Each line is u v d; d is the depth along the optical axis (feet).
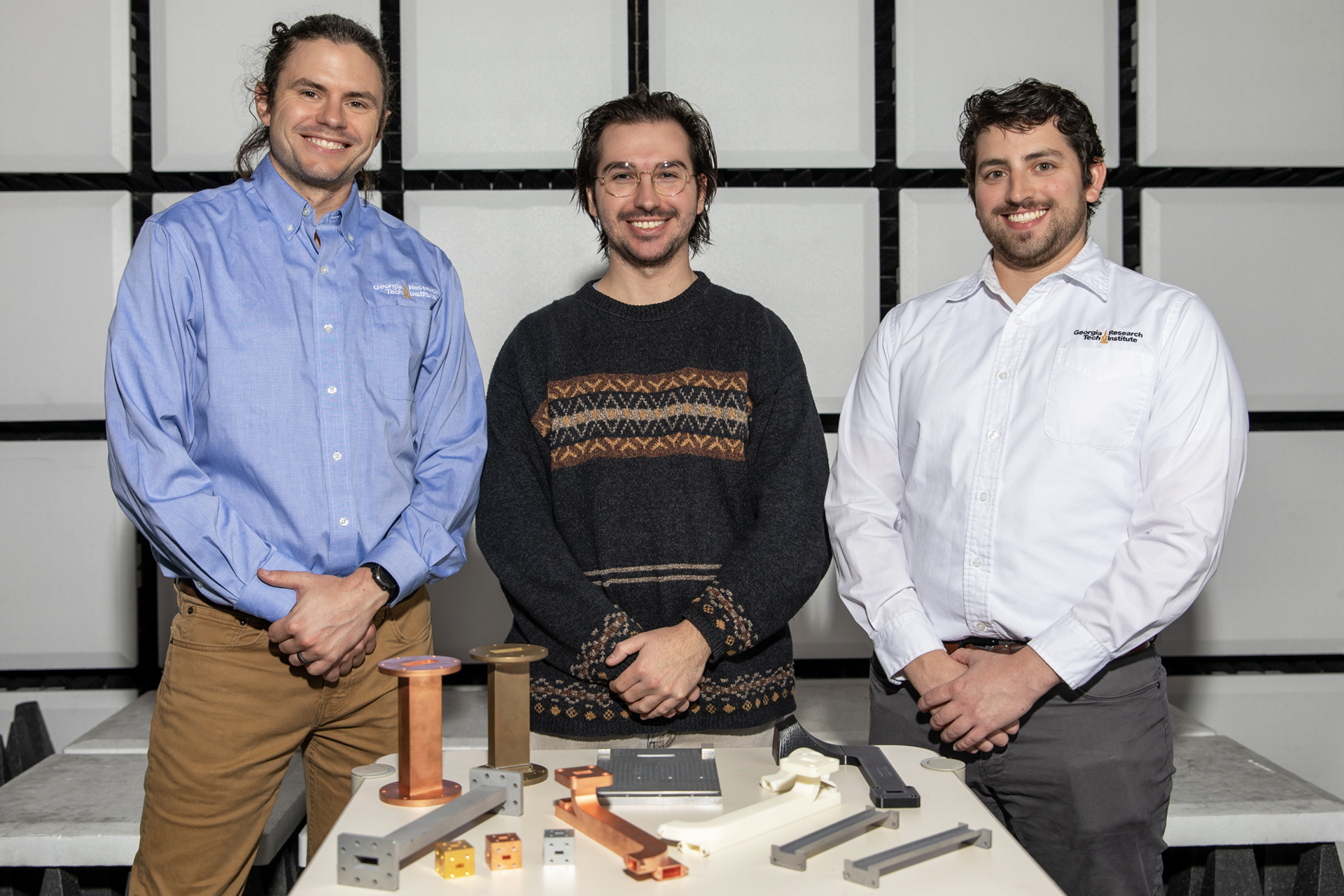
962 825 2.67
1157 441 4.02
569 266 6.89
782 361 4.69
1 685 7.05
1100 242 6.97
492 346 6.91
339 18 4.33
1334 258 7.02
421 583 4.33
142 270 4.06
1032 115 4.10
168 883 4.24
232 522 3.99
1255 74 6.95
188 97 6.68
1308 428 7.18
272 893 5.21
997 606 4.12
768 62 6.88
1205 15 6.90
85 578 6.89
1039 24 6.87
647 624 4.37
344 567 4.24
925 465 4.40
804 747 3.12
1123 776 4.00
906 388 4.59
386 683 4.39
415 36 6.78
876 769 3.03
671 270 4.71
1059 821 4.11
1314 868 5.18
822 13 6.87
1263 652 7.16
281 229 4.29
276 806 5.10
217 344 4.10
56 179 6.86
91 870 5.20
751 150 6.92
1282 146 7.00
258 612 3.96
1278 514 7.08
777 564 4.22
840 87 6.91
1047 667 3.86
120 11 6.69
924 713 4.21
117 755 5.87
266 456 4.12
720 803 2.78
